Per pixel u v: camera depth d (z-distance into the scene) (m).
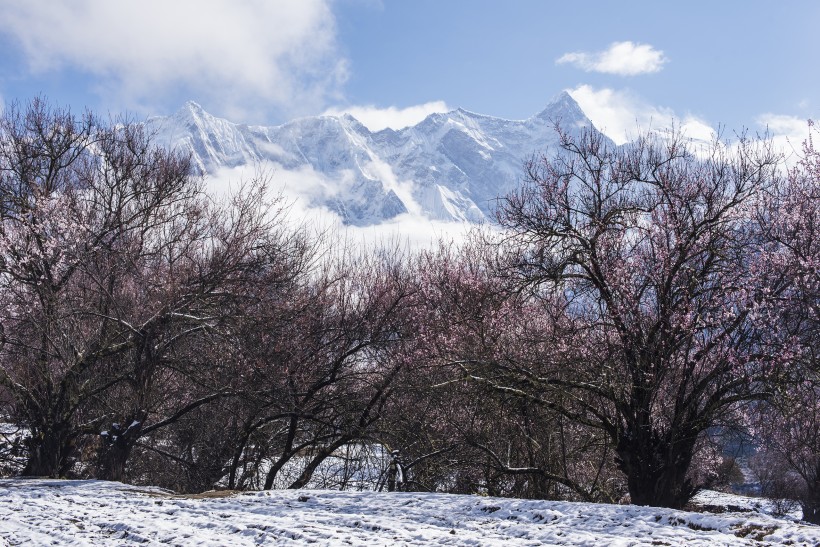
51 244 25.89
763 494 52.84
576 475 28.83
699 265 22.52
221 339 27.69
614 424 23.19
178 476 31.00
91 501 17.00
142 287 27.61
